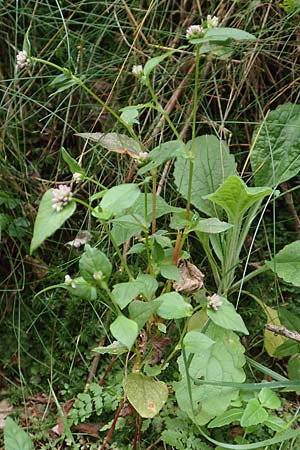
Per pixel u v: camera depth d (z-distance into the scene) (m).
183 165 0.55
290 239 0.60
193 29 0.38
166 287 0.48
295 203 0.61
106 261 0.38
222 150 0.56
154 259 0.44
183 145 0.41
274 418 0.44
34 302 0.59
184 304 0.40
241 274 0.59
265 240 0.60
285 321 0.53
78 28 0.63
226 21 0.60
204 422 0.45
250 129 0.62
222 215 0.55
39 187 0.61
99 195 0.39
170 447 0.50
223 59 0.58
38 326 0.59
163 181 0.58
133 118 0.43
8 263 0.61
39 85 0.62
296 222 0.60
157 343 0.48
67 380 0.57
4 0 0.61
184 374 0.47
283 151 0.56
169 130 0.60
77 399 0.54
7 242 0.60
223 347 0.49
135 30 0.60
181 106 0.60
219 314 0.40
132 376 0.44
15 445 0.44
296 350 0.52
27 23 0.63
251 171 0.61
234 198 0.48
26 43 0.40
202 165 0.55
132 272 0.57
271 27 0.58
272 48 0.61
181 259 0.49
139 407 0.43
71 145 0.63
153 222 0.45
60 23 0.62
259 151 0.57
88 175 0.60
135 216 0.43
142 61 0.62
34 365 0.58
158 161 0.41
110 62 0.60
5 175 0.59
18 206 0.60
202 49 0.41
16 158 0.60
